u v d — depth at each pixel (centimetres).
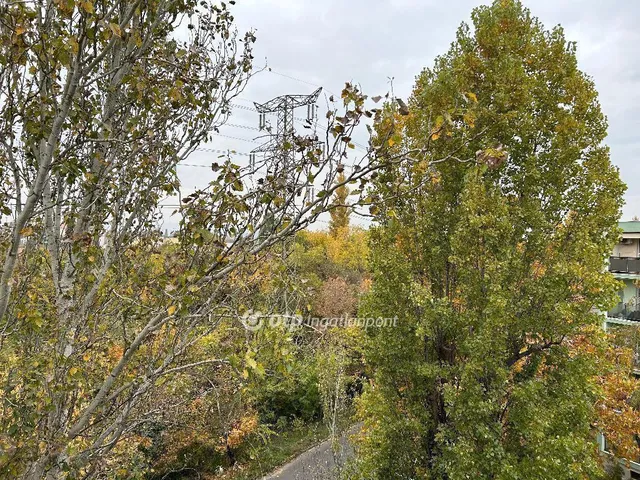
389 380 821
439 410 837
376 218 288
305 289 331
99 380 371
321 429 1652
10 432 269
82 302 359
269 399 1666
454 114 279
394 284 806
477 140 730
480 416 662
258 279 312
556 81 761
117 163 390
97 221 394
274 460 1397
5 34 264
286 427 1638
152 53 380
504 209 687
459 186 792
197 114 400
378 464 798
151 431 1051
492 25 779
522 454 688
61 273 385
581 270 661
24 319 325
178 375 435
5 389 311
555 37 759
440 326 768
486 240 699
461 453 649
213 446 1288
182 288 273
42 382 286
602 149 732
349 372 1479
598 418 873
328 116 267
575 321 680
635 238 1725
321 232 3703
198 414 1026
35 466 268
